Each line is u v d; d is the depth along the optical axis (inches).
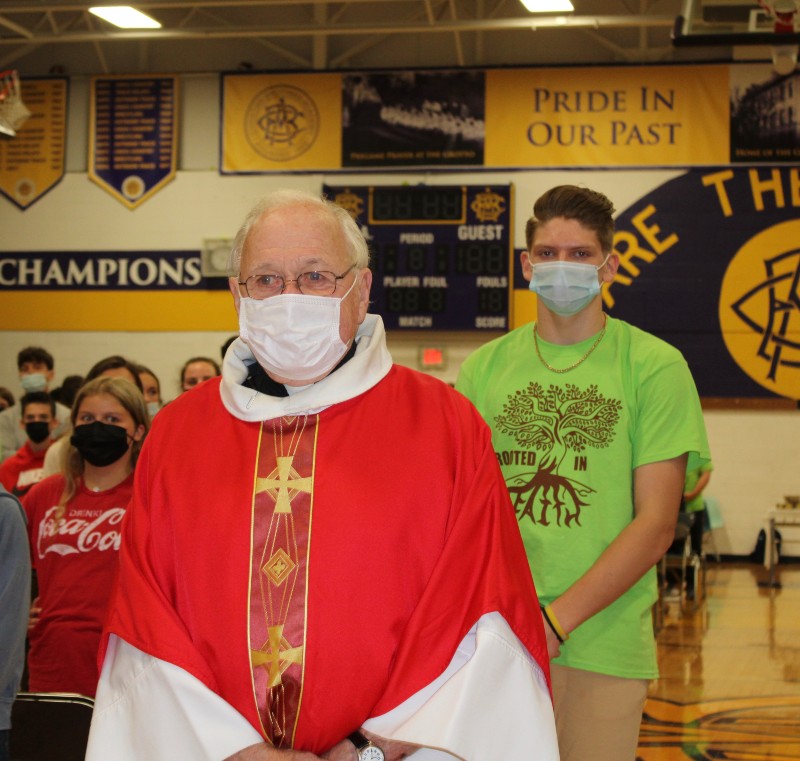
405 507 64.1
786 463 396.8
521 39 425.1
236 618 62.4
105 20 390.9
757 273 398.6
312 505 63.8
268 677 61.5
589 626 82.7
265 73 422.0
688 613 301.3
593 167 406.3
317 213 67.4
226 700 62.0
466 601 62.6
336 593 62.1
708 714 196.2
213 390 71.4
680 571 333.4
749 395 398.6
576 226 86.9
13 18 437.7
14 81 269.3
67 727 82.4
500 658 62.0
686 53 411.5
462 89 411.5
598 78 406.3
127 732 62.0
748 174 399.2
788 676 226.1
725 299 399.9
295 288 65.4
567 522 84.0
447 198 403.2
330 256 66.1
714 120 401.1
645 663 83.6
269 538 63.5
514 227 408.5
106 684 64.4
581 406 86.4
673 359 85.4
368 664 61.6
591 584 78.5
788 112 397.4
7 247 436.8
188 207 428.8
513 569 65.2
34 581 128.0
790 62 307.1
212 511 64.8
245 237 69.1
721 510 401.7
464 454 66.8
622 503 84.0
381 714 60.3
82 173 434.9
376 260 404.5
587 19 362.9
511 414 88.7
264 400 67.4
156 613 62.4
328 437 65.9
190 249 428.1
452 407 68.9
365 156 416.2
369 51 431.8
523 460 87.1
